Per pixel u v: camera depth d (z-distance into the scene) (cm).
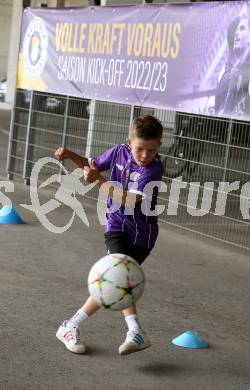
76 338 487
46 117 1180
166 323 570
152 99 924
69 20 1084
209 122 931
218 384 459
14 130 1215
